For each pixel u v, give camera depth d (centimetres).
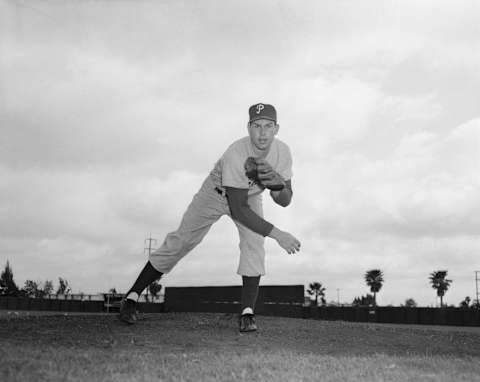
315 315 4972
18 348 405
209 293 5153
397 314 4797
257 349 475
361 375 347
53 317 678
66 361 353
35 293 7188
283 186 555
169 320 678
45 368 328
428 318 4647
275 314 4650
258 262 591
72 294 6100
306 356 425
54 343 466
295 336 581
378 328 699
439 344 590
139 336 528
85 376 312
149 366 348
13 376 305
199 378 322
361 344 553
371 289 8219
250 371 347
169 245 619
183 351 446
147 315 747
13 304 5244
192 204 614
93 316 700
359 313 4912
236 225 604
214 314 766
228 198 560
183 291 5284
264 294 4722
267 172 540
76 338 504
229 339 534
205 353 424
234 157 552
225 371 344
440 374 364
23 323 610
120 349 443
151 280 629
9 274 7444
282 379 325
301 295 4606
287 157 584
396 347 548
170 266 629
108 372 326
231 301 5034
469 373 379
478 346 593
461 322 4456
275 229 547
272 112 541
